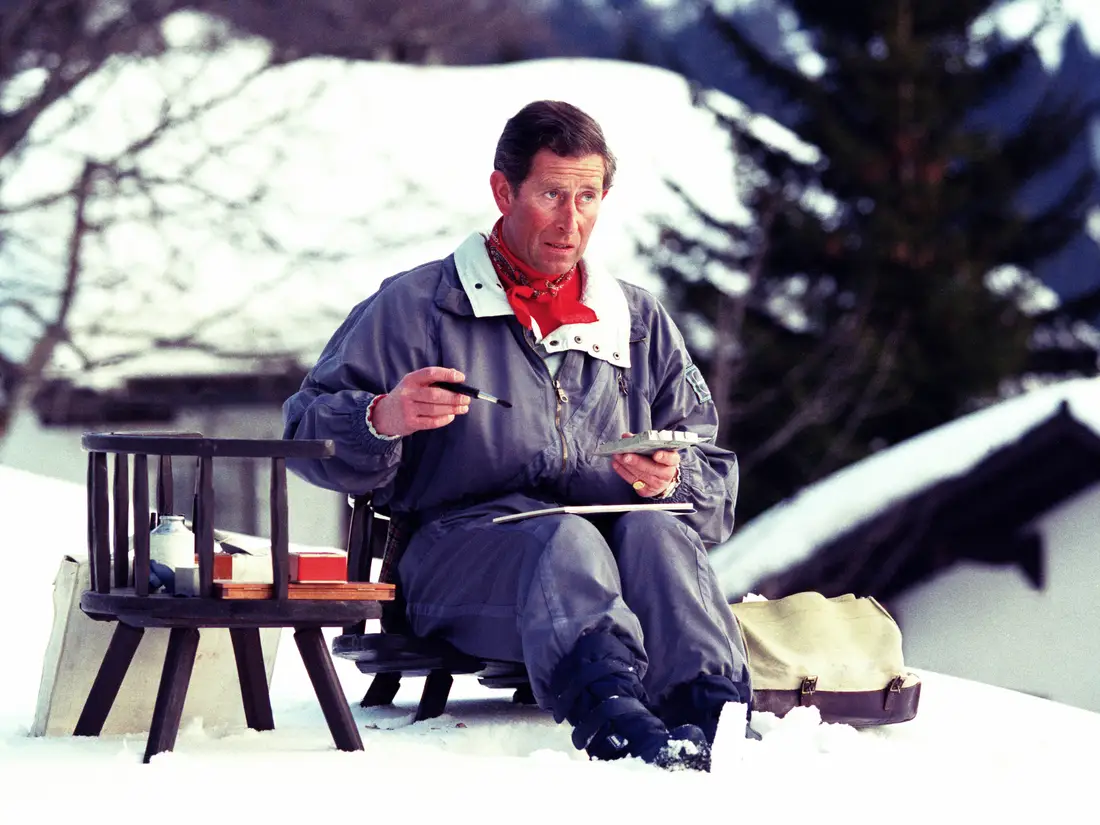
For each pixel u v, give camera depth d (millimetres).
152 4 36000
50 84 35031
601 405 7977
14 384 35281
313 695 9094
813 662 8211
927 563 22688
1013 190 43750
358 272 40062
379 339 7891
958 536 22500
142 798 5875
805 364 40688
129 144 36469
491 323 7938
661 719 7020
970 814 6328
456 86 46156
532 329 7879
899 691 8312
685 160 43906
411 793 6016
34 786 6035
